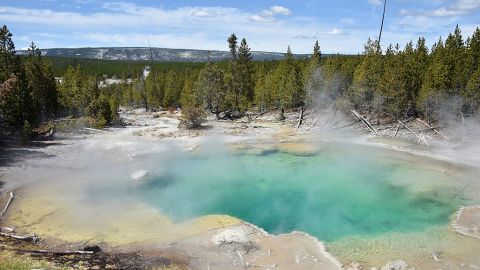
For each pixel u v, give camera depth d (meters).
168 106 89.81
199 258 18.05
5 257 16.38
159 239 20.14
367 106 51.25
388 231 21.47
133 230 21.28
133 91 99.88
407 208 24.92
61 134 45.53
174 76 97.81
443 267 17.44
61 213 23.25
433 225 22.22
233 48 72.69
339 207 25.17
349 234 21.09
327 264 17.72
